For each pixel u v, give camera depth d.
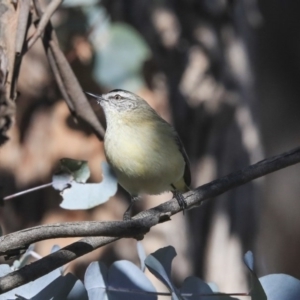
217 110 13.88
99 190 7.39
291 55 21.31
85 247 6.20
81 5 10.45
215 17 13.95
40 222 11.88
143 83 11.52
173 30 13.66
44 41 7.81
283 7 21.00
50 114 11.84
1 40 6.96
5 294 6.33
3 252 6.11
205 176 13.89
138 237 6.52
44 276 6.38
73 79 7.95
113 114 9.37
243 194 14.27
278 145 21.30
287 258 21.03
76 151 11.49
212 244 13.95
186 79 13.74
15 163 11.84
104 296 6.38
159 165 9.12
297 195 21.47
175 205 7.34
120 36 10.52
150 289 6.45
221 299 6.46
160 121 9.48
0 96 6.72
